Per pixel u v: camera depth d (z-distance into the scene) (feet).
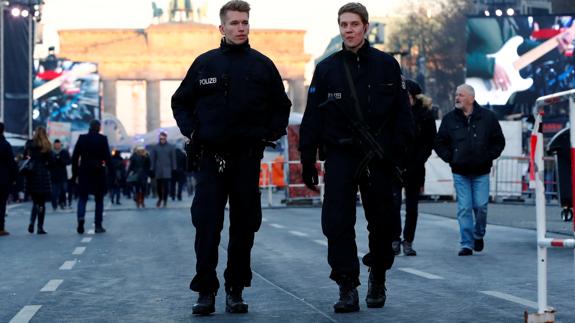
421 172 54.90
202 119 33.47
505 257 53.62
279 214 106.93
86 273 49.32
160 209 129.08
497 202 130.62
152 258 56.75
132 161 136.26
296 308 35.12
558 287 39.60
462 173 55.62
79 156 81.30
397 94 33.91
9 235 80.07
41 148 81.25
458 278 43.73
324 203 33.76
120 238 73.97
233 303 34.24
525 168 130.82
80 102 290.56
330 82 33.86
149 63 507.30
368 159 33.40
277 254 57.52
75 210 131.34
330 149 33.86
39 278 47.52
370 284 34.83
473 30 188.75
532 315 28.37
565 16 187.01
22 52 209.15
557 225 79.15
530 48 187.93
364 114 33.55
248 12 33.88
